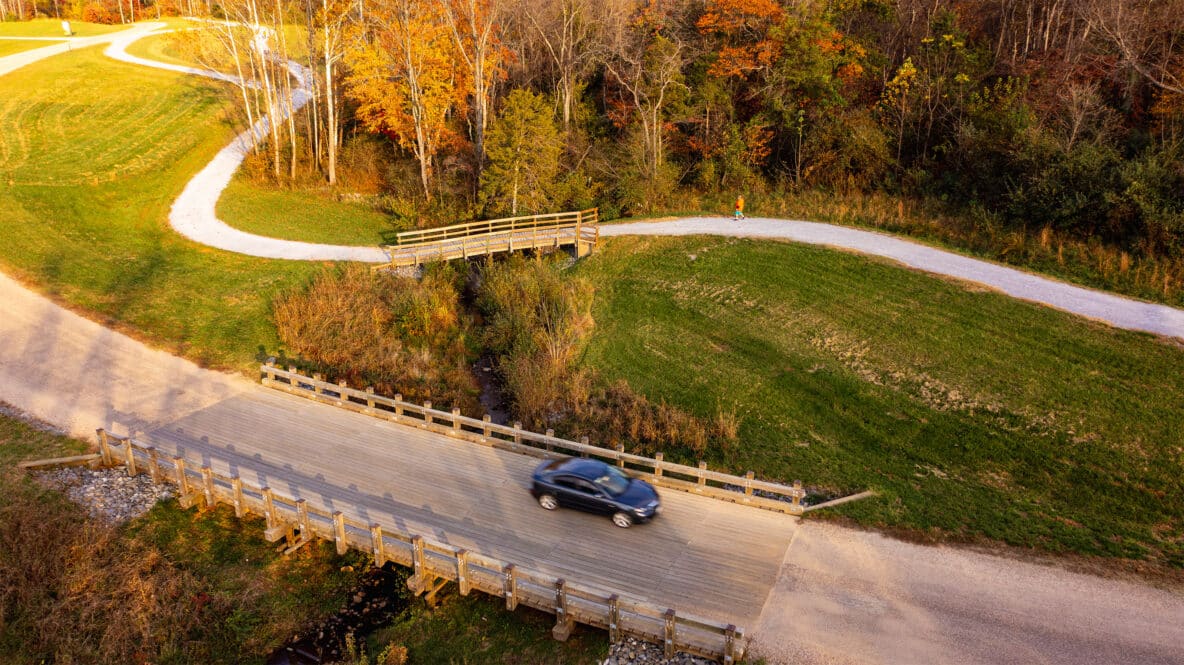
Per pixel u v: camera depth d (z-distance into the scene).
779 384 25.55
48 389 23.86
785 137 49.81
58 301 30.23
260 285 32.88
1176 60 39.16
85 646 15.29
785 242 35.94
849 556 16.67
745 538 17.20
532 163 41.75
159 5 97.06
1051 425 21.81
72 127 51.69
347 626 15.97
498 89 55.81
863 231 38.12
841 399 24.31
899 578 15.94
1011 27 51.06
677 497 18.83
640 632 14.28
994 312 27.88
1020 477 20.06
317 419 22.66
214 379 25.19
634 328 30.44
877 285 30.91
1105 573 16.25
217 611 16.14
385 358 27.39
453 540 16.84
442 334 30.25
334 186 48.75
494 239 36.84
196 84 62.72
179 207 42.66
